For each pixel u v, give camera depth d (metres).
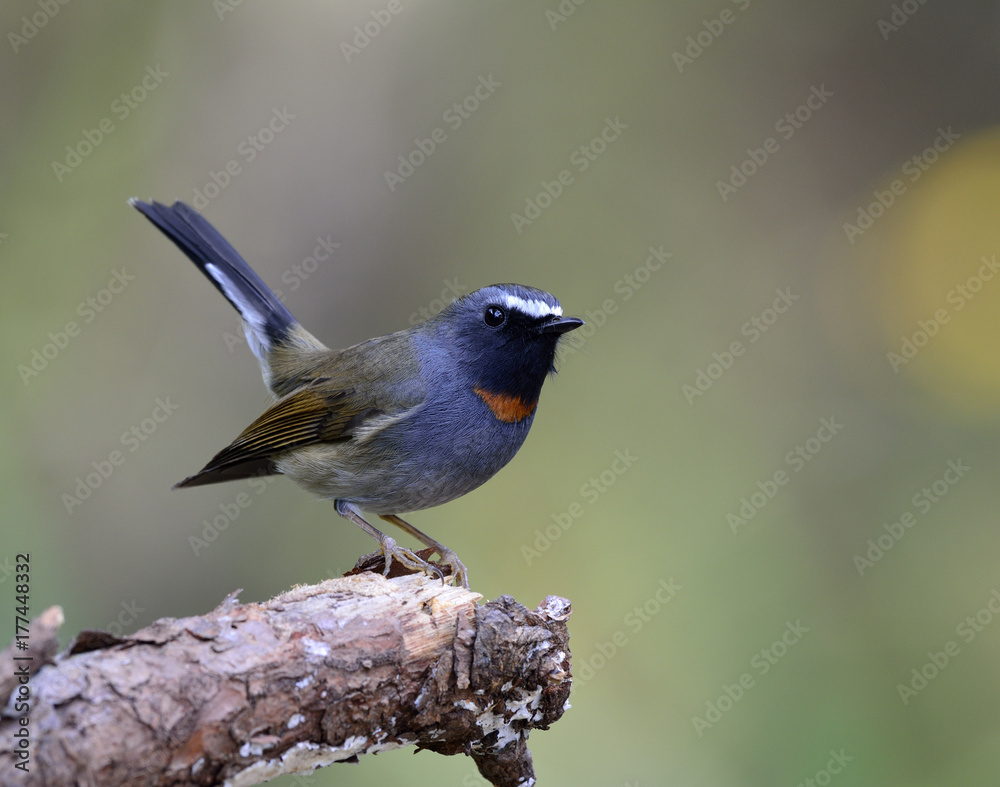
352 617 4.87
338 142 13.34
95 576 11.67
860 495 13.52
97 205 12.47
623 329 15.04
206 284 12.58
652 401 14.48
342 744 4.79
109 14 12.54
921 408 14.61
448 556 8.00
